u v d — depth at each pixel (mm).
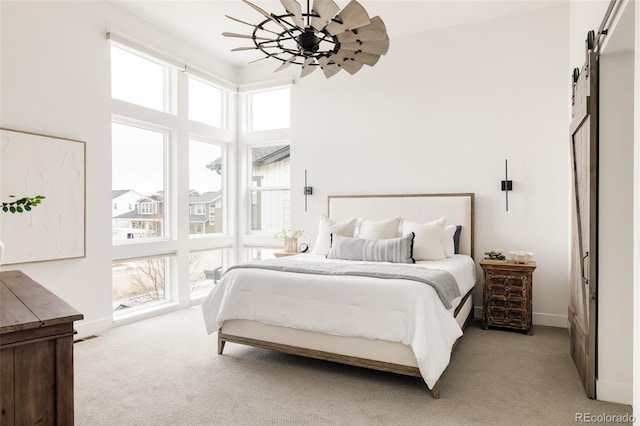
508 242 4203
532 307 3973
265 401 2418
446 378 2742
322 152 5203
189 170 5129
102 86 3887
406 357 2502
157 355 3219
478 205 4336
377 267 3039
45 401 1272
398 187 4738
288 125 5637
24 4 3262
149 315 4391
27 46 3277
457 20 4320
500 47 4242
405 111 4703
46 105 3410
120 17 4062
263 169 5820
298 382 2691
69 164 3559
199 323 4160
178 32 4637
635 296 1501
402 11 4125
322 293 2746
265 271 3070
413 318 2432
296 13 2248
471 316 4180
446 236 4055
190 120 4984
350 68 2941
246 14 4223
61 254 3492
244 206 5828
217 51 5191
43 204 3357
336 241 4008
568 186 3941
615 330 2385
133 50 4195
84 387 2615
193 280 5207
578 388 2582
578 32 3305
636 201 1509
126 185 4344
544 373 2820
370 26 2389
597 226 2428
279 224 5684
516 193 4168
